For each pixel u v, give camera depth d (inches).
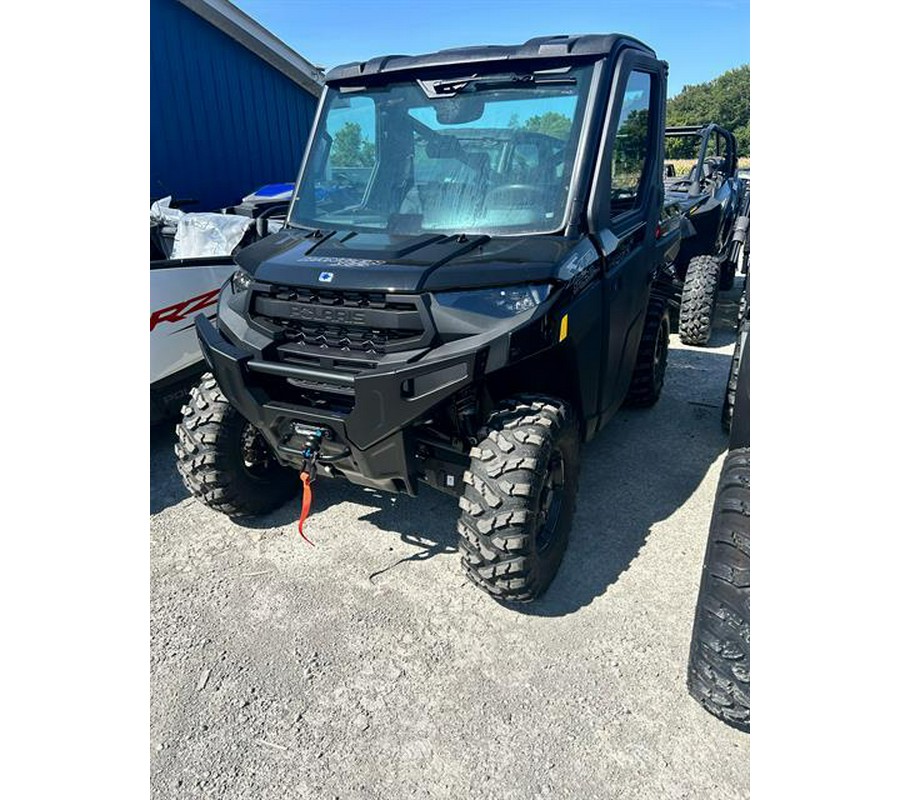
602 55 103.7
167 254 190.1
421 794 75.0
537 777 76.6
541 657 94.4
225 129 337.7
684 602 105.2
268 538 124.7
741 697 74.8
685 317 234.7
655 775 76.4
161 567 116.1
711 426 169.9
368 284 89.8
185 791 75.7
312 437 95.6
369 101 117.1
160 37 297.1
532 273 91.3
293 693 89.4
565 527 107.0
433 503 135.6
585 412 113.9
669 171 330.3
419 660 94.5
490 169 107.3
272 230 144.8
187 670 93.4
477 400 100.3
